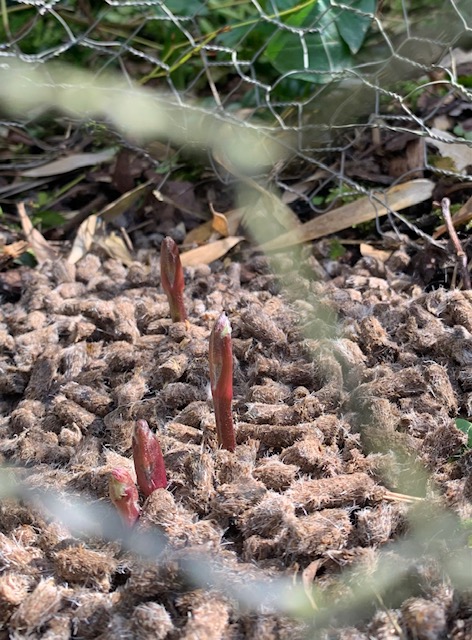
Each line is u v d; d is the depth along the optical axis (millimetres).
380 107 572
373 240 540
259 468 387
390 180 564
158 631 343
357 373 424
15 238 570
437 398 408
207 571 355
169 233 569
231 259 543
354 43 555
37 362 451
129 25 705
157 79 671
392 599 350
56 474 398
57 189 623
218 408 386
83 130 632
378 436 395
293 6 574
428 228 528
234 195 580
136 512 368
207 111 531
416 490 381
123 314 473
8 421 435
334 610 346
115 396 433
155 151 598
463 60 578
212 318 468
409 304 455
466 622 339
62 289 506
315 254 531
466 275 476
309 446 391
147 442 368
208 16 671
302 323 461
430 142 555
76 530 380
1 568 369
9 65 563
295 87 583
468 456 383
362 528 365
